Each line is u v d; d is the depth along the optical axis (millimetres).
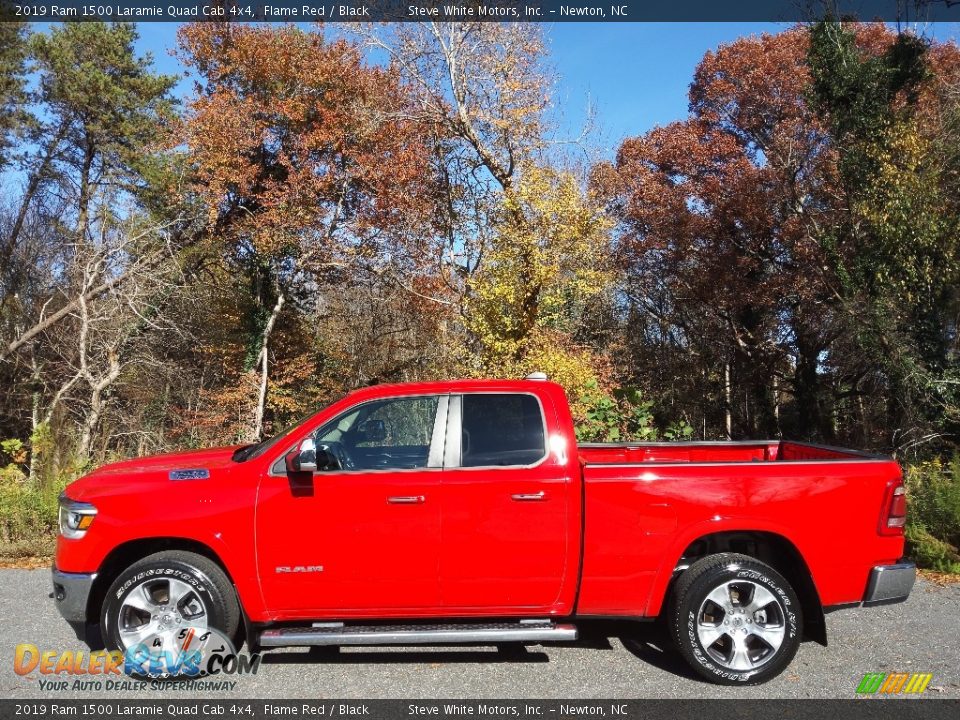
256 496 4418
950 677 4395
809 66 20250
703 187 29391
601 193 17875
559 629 4352
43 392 18672
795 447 5867
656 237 29016
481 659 4727
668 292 31156
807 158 25141
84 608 4422
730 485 4449
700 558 4531
